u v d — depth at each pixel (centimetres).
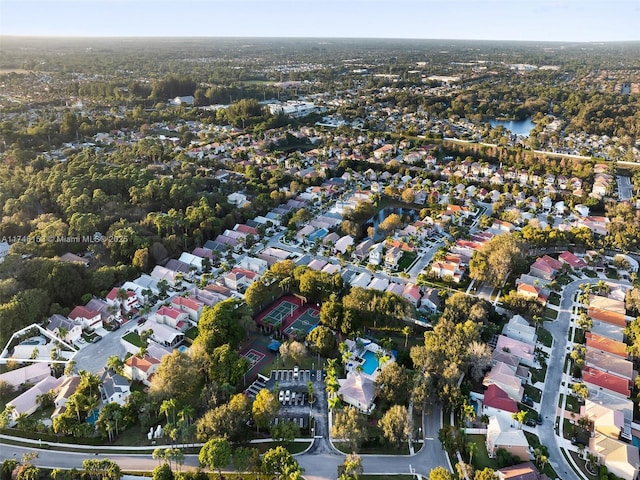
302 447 11725
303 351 14150
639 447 11738
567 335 16312
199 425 11419
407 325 16250
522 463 11038
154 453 10669
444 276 19588
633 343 15375
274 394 12425
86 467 10344
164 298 18225
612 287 18975
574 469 11144
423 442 11888
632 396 13400
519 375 13938
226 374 13062
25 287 16675
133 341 15725
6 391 13125
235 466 10538
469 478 10481
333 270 19875
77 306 16662
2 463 10919
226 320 14825
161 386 12381
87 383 12719
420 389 12394
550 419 12669
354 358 14688
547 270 19700
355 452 11394
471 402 13088
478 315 15688
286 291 18725
